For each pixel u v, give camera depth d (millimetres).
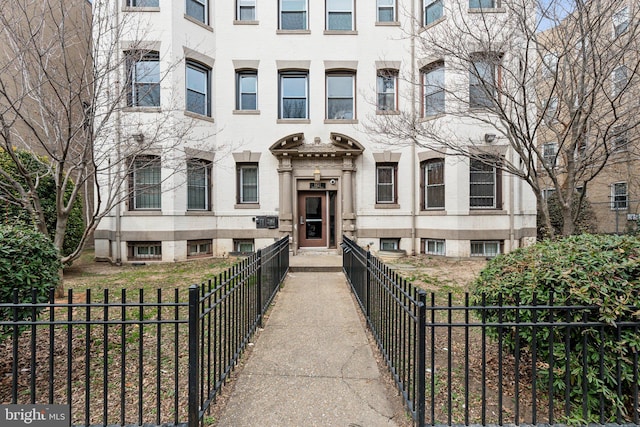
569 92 6430
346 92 11781
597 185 13977
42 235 3641
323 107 11586
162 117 9891
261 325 4688
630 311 2512
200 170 10992
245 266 4078
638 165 11961
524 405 2877
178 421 2533
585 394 2521
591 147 6422
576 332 2680
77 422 2623
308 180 11562
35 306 2436
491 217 10398
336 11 11797
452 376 3352
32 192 5754
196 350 2453
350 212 11328
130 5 10211
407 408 2760
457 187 10375
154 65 10180
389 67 11445
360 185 11531
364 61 11586
